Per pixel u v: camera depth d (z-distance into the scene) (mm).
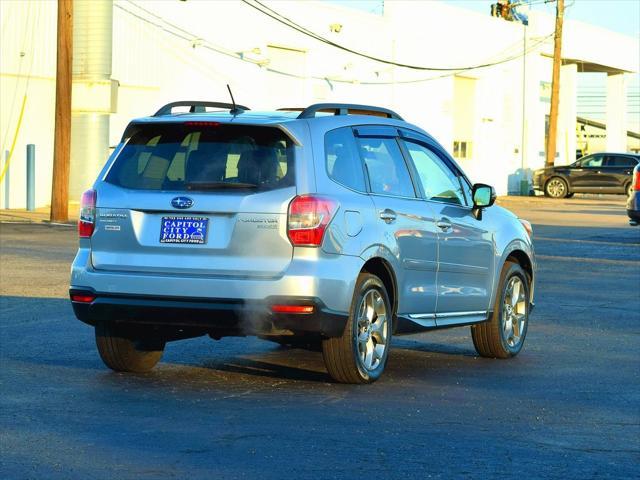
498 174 84188
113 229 12000
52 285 21609
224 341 15492
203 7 55781
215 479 8367
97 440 9523
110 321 12133
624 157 71375
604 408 11359
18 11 46375
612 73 104250
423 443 9648
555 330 17250
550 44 88562
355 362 12016
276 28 61125
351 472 8641
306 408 11008
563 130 94750
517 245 14883
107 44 45312
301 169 11617
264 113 12359
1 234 33344
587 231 40531
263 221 11484
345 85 67500
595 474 8773
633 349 15438
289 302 11328
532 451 9477
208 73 56406
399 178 13055
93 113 45688
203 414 10633
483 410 11133
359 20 68188
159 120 12094
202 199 11664
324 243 11500
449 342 15953
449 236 13492
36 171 47844
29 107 47219
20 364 13328
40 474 8430
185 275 11664
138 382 12273
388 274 12523
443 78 76688
